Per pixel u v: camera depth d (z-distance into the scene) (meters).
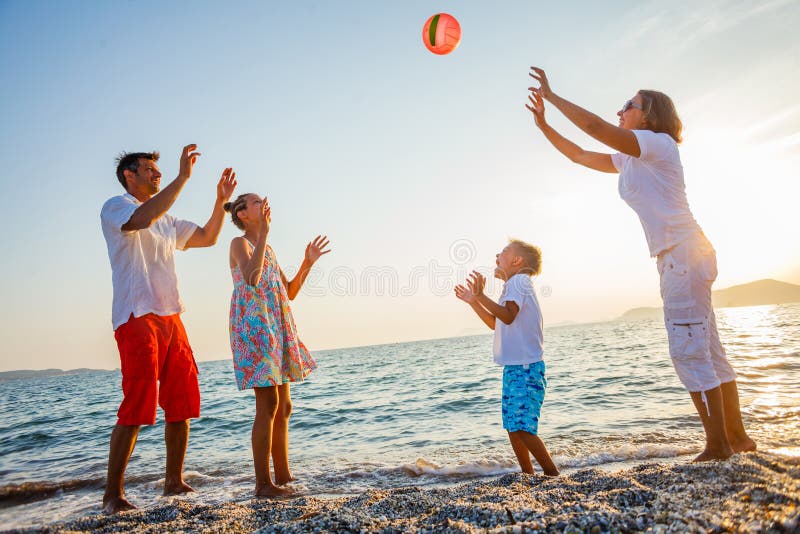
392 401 9.84
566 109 2.63
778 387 6.05
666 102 2.84
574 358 16.19
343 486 3.27
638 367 11.36
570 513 1.74
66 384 38.81
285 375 3.20
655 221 2.68
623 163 2.90
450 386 11.95
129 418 2.70
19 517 2.89
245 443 5.95
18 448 7.00
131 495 3.31
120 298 2.80
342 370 24.89
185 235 3.29
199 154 2.87
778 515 1.47
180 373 3.05
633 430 4.49
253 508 2.42
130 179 3.12
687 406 5.73
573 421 5.41
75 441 7.27
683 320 2.61
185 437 3.15
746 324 30.45
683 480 2.11
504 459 3.76
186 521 2.17
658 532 1.46
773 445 3.05
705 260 2.60
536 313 3.12
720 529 1.43
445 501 2.26
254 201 3.29
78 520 2.28
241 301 3.05
